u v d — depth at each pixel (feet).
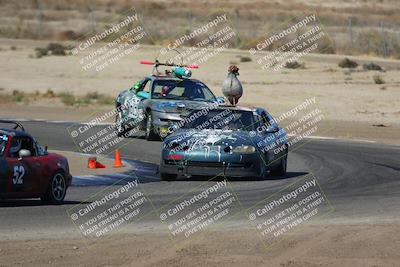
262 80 328.08
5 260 78.89
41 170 109.70
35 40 486.38
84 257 81.56
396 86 319.68
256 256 84.48
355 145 198.90
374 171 155.02
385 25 620.49
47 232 92.38
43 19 616.80
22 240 87.30
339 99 288.10
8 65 365.40
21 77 336.90
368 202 118.83
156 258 82.28
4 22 588.91
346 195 124.88
